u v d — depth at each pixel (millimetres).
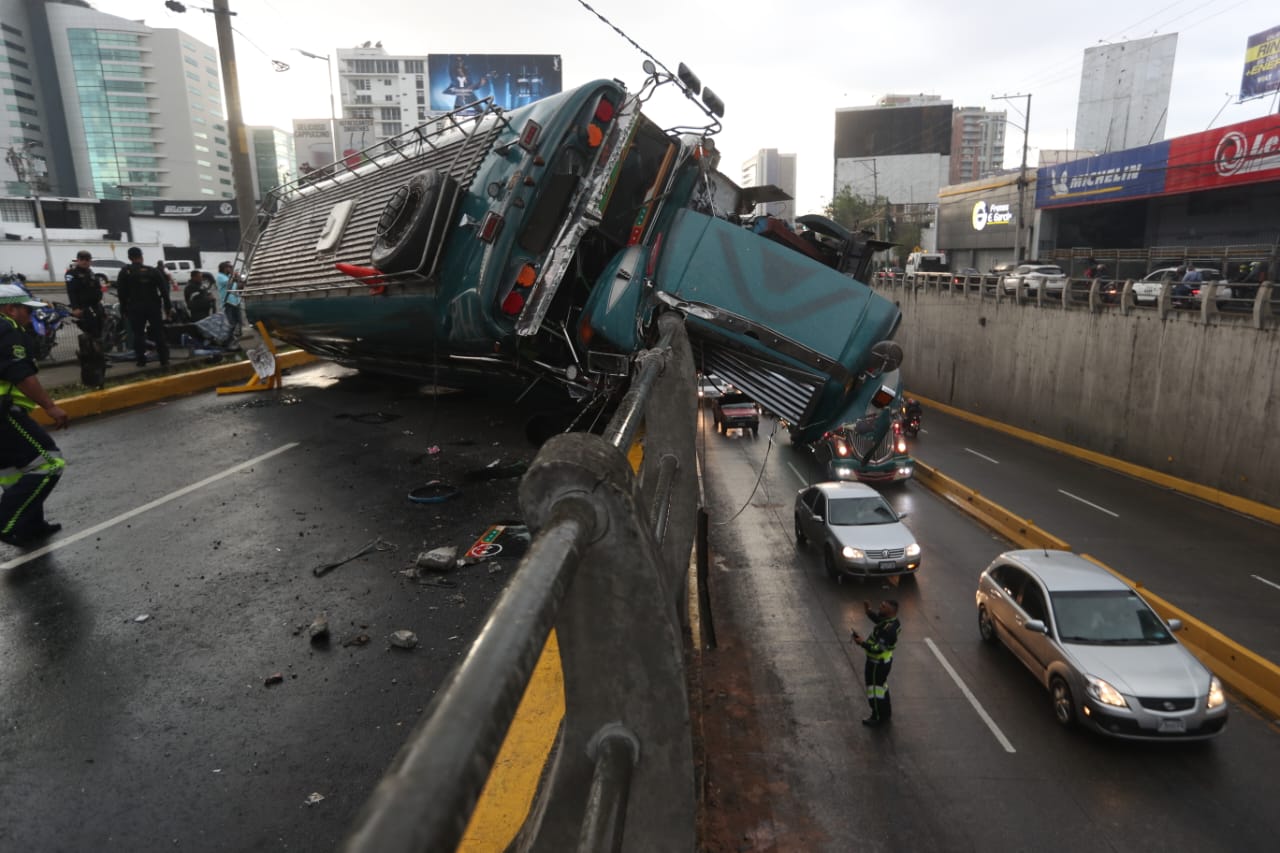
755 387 7035
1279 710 11312
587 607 977
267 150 166250
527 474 940
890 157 115312
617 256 7082
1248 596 16078
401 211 7254
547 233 6879
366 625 4719
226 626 4699
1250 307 23031
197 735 3670
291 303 10234
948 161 114688
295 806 3223
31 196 69625
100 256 57312
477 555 5727
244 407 11344
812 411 6922
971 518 21609
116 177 164875
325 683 4105
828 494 17688
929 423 38750
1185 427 25062
